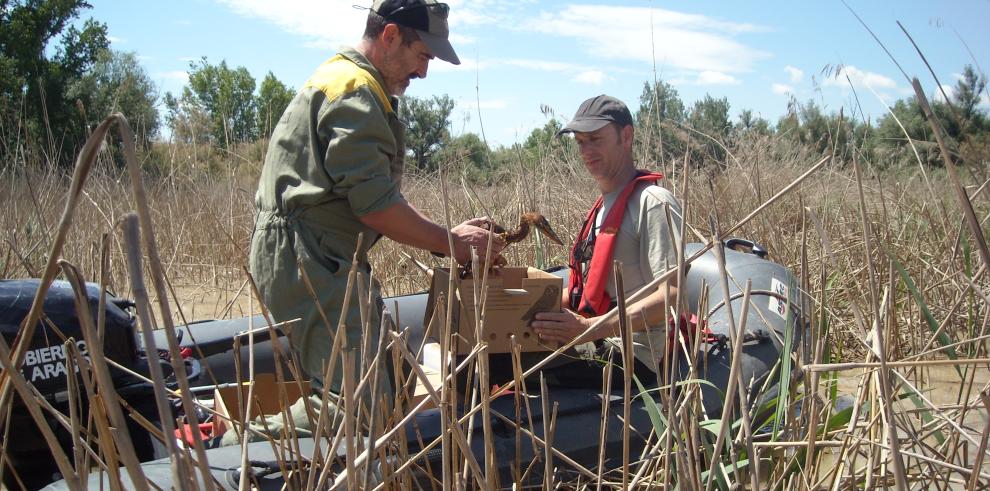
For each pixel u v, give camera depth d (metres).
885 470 2.01
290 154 2.66
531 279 2.76
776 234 4.74
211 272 6.04
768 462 2.31
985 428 1.67
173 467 1.07
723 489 1.90
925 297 3.85
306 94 2.66
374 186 2.57
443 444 1.67
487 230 2.88
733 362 1.70
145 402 2.49
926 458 1.79
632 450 2.63
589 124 3.06
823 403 2.29
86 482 1.45
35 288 2.34
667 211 1.87
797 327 3.09
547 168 5.75
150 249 1.06
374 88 2.67
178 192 6.58
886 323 2.03
